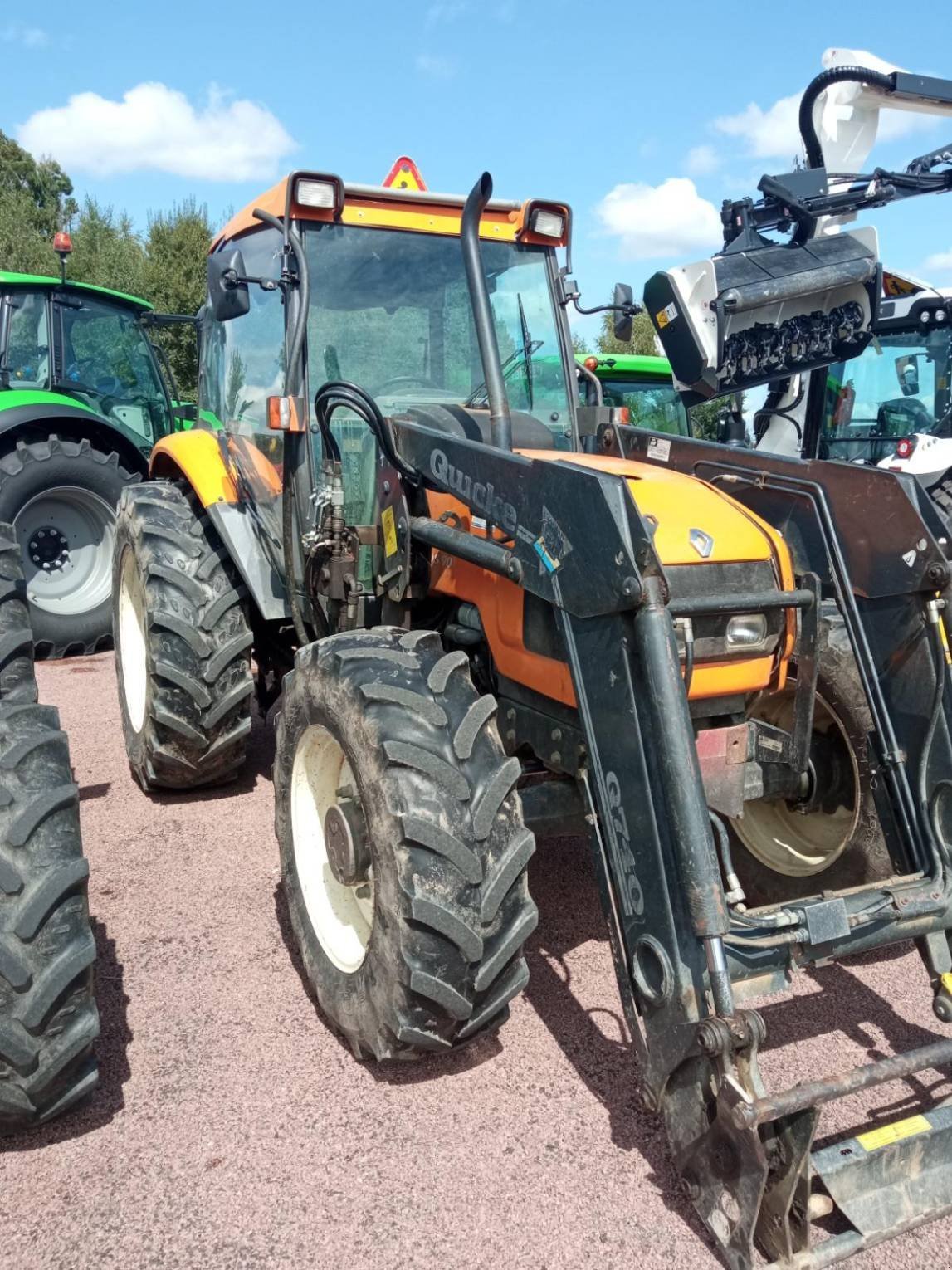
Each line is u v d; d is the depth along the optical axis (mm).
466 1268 1896
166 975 2877
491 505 2523
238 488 3895
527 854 2301
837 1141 2176
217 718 3832
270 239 3564
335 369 3402
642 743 2096
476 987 2252
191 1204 2047
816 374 6453
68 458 6637
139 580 4262
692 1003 1991
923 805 2529
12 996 2049
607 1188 2098
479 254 2814
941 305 8062
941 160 4184
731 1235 1856
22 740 2250
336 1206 2043
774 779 2768
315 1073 2465
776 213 4020
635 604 2082
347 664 2467
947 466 7703
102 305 7512
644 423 9547
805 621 2604
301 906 2746
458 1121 2299
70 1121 2281
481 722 2357
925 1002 2814
